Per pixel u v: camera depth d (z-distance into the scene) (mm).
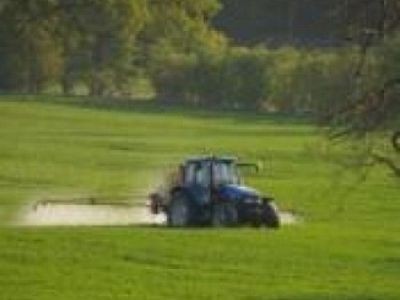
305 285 76625
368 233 107500
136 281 75562
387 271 83750
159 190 118938
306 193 156500
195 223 113000
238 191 112438
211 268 82062
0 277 75562
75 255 85188
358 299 72000
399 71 57875
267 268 83062
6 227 104750
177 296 70438
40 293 70062
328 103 59719
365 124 58781
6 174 179500
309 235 103438
